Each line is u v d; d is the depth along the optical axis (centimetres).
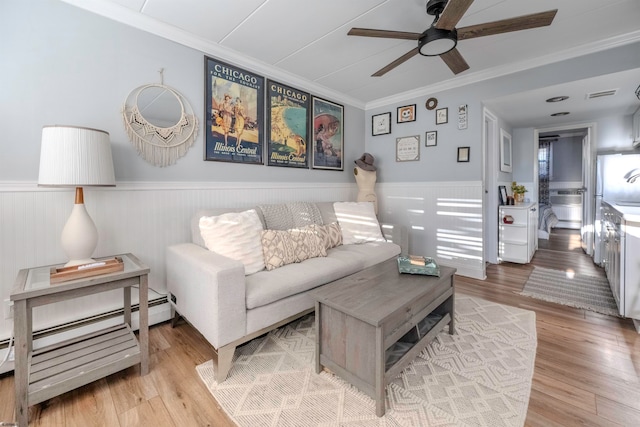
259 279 188
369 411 133
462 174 336
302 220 284
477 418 128
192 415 131
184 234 235
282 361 172
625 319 221
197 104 240
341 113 383
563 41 248
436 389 147
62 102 177
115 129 198
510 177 473
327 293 157
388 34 188
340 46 251
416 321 158
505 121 425
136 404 137
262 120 290
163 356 177
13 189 163
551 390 145
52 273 139
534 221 436
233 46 250
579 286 294
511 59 283
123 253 203
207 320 158
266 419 128
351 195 405
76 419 129
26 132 167
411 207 381
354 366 141
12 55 161
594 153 410
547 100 320
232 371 162
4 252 162
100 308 196
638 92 264
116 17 195
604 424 123
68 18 178
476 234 328
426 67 297
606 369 161
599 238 366
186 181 236
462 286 300
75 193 177
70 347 157
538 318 224
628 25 224
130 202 206
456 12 155
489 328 208
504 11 206
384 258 276
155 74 215
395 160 394
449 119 344
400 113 386
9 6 160
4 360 160
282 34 231
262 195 293
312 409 134
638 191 345
